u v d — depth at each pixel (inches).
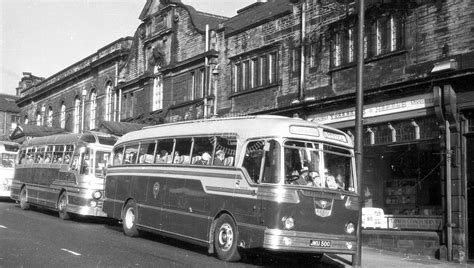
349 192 466.3
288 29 788.6
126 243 545.0
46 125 1685.5
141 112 1174.3
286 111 759.7
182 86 1033.5
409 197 604.7
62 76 1601.9
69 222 744.3
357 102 490.3
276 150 443.5
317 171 456.1
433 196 580.7
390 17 635.5
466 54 542.0
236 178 470.3
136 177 615.8
